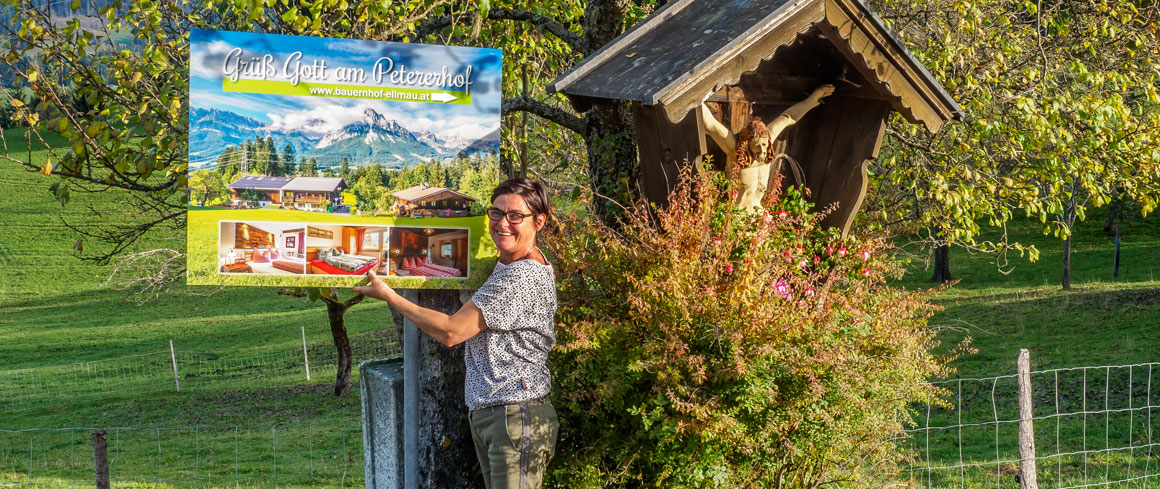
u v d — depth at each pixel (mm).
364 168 4016
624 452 4176
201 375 26188
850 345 4348
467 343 3730
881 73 5340
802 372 4078
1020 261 32312
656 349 4145
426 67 4070
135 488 12836
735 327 4125
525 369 3631
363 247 4023
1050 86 8898
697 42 4930
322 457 15031
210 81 3844
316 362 27062
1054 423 13305
